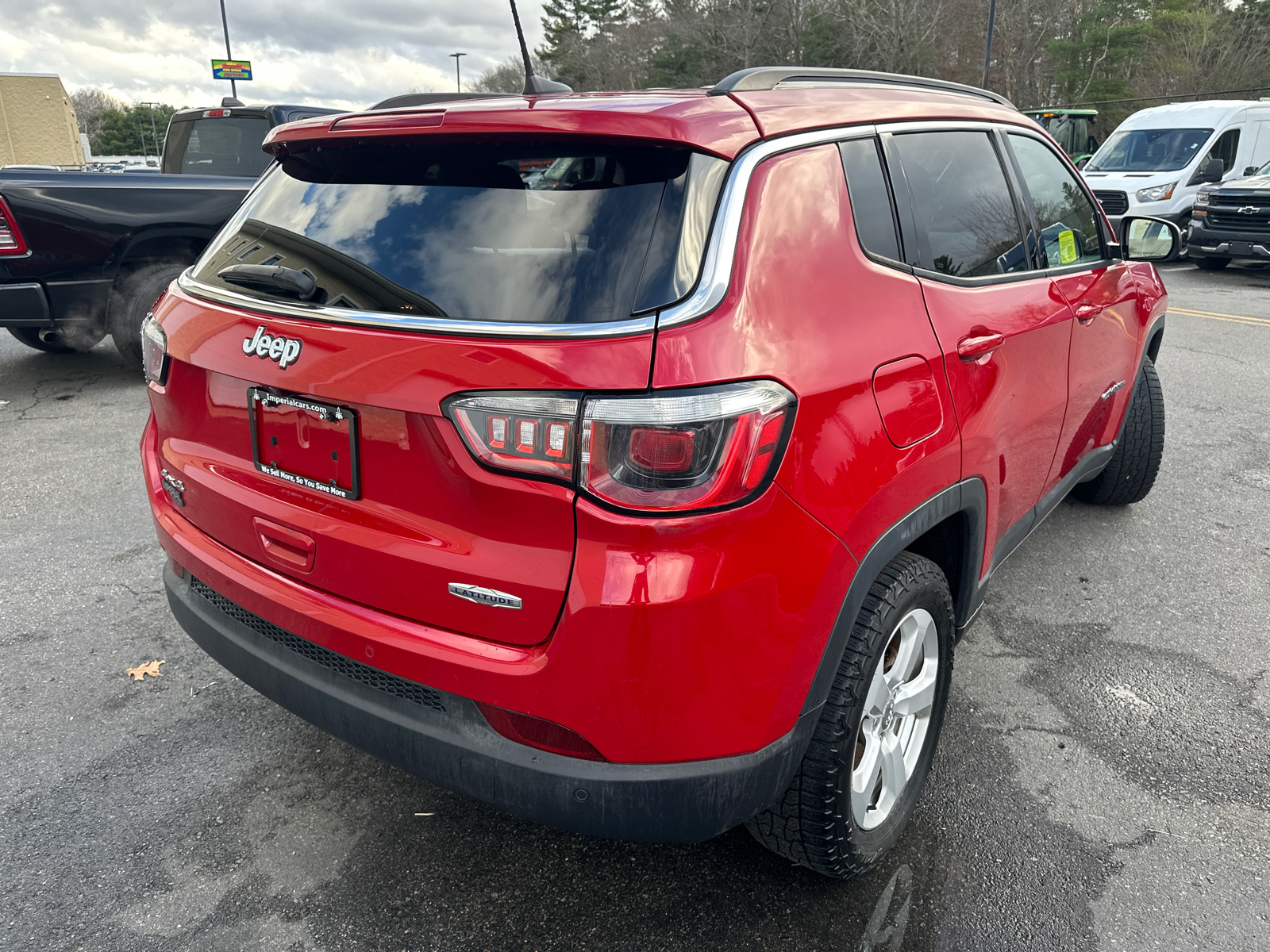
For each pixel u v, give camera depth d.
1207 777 2.57
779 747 1.73
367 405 1.69
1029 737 2.74
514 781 1.67
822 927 2.05
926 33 44.09
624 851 2.28
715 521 1.53
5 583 3.60
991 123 2.76
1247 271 13.61
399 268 1.76
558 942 2.01
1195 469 5.07
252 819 2.37
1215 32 43.66
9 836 2.28
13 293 5.72
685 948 1.99
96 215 5.82
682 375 1.49
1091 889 2.16
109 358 7.43
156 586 3.61
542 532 1.56
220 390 2.04
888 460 1.84
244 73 32.44
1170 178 14.12
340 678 1.90
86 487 4.60
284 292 1.94
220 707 2.85
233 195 6.33
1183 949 2.00
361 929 2.04
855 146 2.05
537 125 1.71
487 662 1.64
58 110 47.19
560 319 1.57
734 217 1.64
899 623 1.98
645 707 1.57
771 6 46.66
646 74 54.09
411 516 1.71
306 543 1.89
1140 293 3.73
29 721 2.75
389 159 1.95
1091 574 3.80
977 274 2.44
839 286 1.83
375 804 2.44
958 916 2.08
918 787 2.30
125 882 2.15
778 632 1.64
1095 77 46.91
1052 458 3.02
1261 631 3.37
